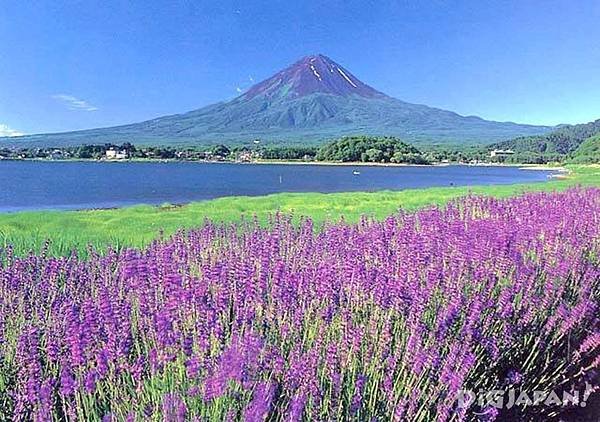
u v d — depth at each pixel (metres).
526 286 5.09
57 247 7.91
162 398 2.61
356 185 69.81
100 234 10.84
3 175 104.69
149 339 3.29
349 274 4.41
